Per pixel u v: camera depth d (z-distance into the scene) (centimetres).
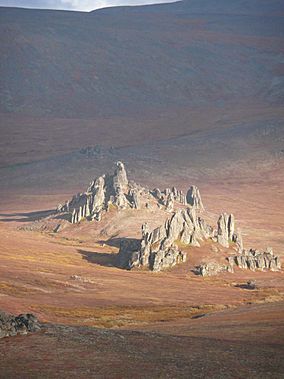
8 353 9131
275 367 8825
